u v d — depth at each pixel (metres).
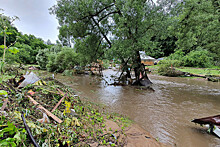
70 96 3.94
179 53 24.03
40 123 1.88
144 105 5.24
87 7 9.71
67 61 16.58
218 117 3.05
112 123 3.21
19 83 3.41
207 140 2.88
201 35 9.68
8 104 1.93
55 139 1.74
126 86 9.45
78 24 10.43
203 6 7.15
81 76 14.35
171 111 4.63
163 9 8.44
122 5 8.19
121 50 8.23
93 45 11.94
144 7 8.41
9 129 1.17
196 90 8.26
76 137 2.08
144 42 7.88
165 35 8.69
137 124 3.54
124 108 4.83
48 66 17.64
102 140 2.27
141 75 10.05
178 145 2.67
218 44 8.81
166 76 15.81
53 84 4.49
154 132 3.19
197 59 21.12
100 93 7.06
